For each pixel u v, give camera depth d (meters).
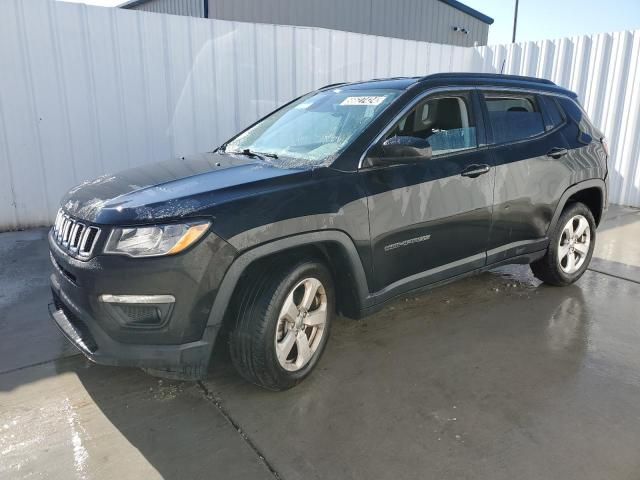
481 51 9.55
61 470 2.38
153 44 6.66
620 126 8.23
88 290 2.57
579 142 4.57
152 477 2.35
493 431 2.70
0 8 5.82
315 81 7.86
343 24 16.81
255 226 2.65
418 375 3.24
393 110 3.39
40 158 6.36
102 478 2.34
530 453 2.54
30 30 6.01
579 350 3.58
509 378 3.21
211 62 7.05
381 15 17.84
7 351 3.45
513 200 4.01
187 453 2.51
